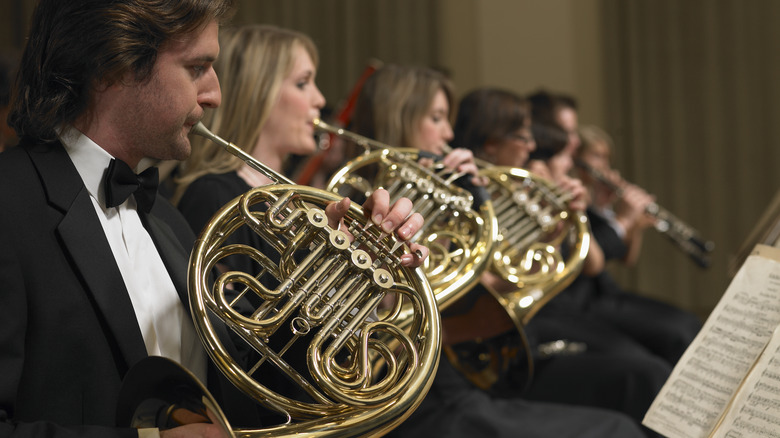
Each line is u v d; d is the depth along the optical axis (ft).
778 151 16.31
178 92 3.51
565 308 10.08
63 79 3.41
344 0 16.02
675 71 16.53
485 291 5.58
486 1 16.40
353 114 7.63
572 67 16.38
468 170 5.57
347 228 3.78
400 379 3.45
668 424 4.04
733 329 4.06
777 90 16.30
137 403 3.03
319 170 10.09
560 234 7.73
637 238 11.82
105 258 3.41
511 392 6.10
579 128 12.26
